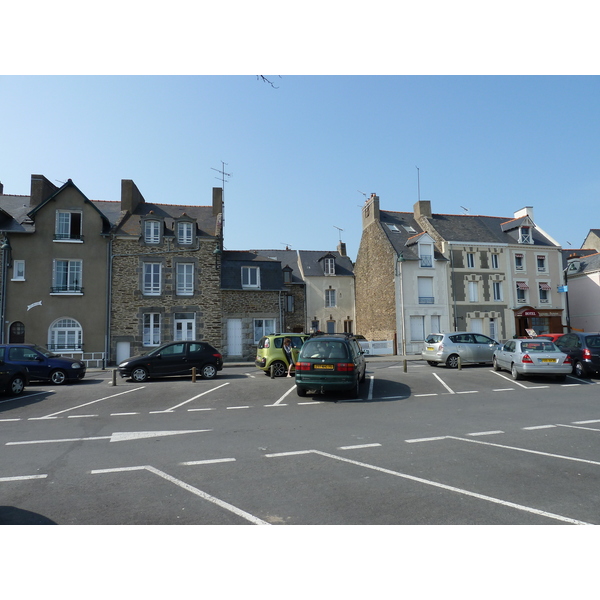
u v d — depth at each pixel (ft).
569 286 112.37
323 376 35.27
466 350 58.70
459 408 32.27
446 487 16.07
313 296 115.34
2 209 73.36
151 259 77.71
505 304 99.14
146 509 14.33
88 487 16.44
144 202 91.40
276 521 13.35
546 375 48.06
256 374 54.75
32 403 35.58
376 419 28.58
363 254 112.27
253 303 84.84
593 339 48.26
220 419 29.19
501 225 109.40
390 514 13.76
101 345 74.02
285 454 20.66
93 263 75.20
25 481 17.16
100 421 28.96
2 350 46.06
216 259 80.84
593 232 124.57
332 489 15.96
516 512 13.85
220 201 91.86
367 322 108.47
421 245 95.45
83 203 75.66
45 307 72.43
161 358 49.24
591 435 24.22
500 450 21.16
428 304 94.12
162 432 25.54
